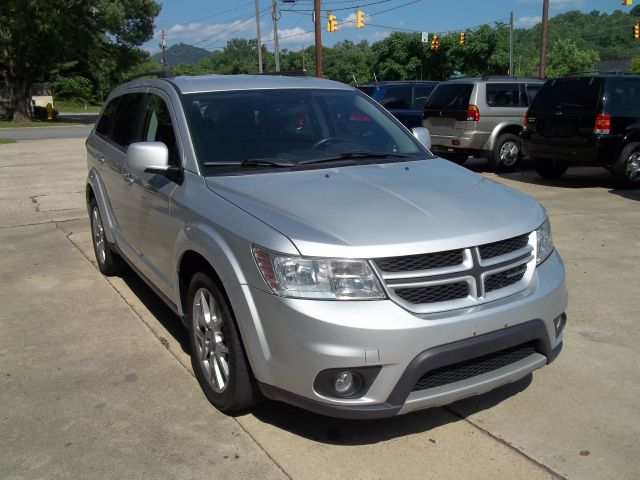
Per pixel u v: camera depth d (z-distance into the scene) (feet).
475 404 12.12
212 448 10.82
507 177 39.83
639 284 18.53
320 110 15.08
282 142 13.85
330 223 10.29
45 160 54.19
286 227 10.23
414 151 15.03
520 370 10.73
